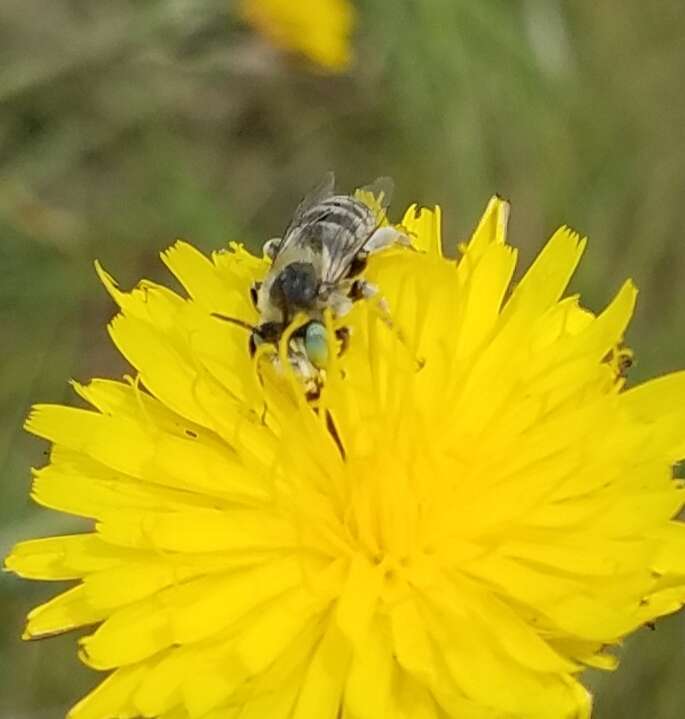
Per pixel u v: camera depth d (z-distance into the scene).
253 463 0.05
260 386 0.05
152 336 0.05
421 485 0.05
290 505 0.05
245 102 0.11
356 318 0.05
